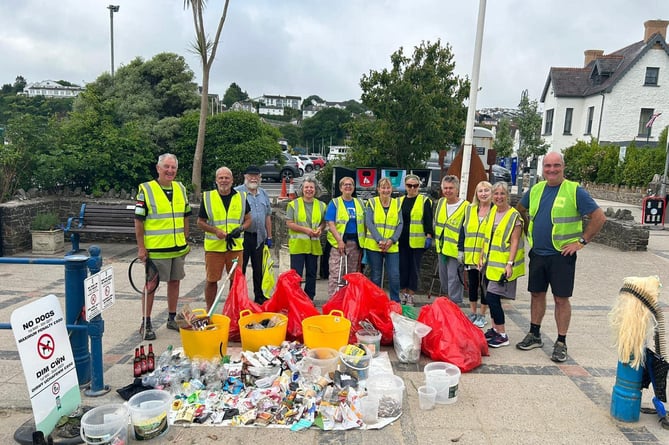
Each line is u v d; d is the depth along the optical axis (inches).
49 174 384.8
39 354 124.2
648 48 1055.0
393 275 231.0
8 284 269.6
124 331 205.8
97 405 141.9
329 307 203.3
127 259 332.8
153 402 132.2
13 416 138.4
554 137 1214.3
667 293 281.7
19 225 338.0
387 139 453.1
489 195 205.6
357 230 236.1
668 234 493.7
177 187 201.9
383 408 140.6
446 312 182.2
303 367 156.9
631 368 137.9
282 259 294.7
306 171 1374.3
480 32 271.3
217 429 133.0
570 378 168.7
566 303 182.1
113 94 578.9
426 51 470.6
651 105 1076.5
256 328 175.6
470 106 276.7
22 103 467.8
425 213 235.8
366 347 171.8
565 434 133.1
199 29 428.8
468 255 210.2
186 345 164.7
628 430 135.6
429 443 128.3
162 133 499.5
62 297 246.4
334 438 129.9
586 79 1207.6
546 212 181.6
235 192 219.1
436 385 148.3
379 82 455.5
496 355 189.2
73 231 334.0
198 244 388.8
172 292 207.0
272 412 139.3
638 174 776.9
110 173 412.8
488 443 128.4
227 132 498.3
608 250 409.1
